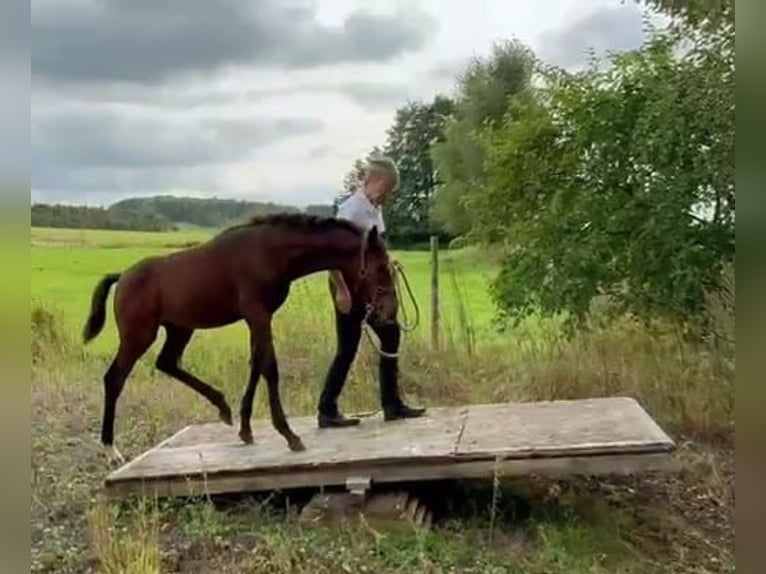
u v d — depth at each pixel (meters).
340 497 4.02
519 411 4.96
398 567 3.58
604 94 6.67
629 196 6.60
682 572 3.66
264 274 4.37
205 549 3.81
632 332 6.85
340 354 4.80
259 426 5.15
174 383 6.95
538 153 7.05
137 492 4.12
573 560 3.69
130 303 4.71
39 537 3.95
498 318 7.31
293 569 3.59
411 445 4.18
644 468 3.84
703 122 6.02
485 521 4.18
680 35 6.49
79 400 6.81
